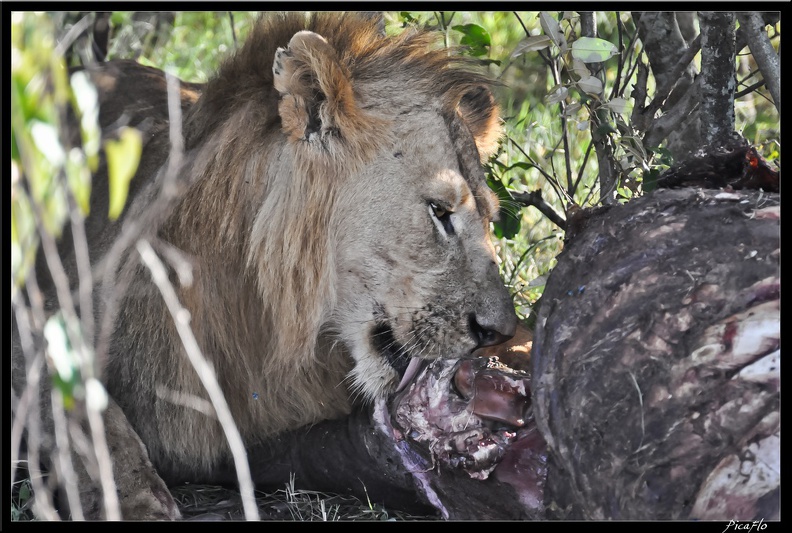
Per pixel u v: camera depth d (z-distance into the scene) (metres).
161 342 7.68
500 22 14.37
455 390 6.69
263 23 8.05
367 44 7.97
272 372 7.84
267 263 7.64
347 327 7.80
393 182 7.59
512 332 7.61
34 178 5.32
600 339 5.77
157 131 8.42
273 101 7.71
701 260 5.71
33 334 7.33
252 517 5.56
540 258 11.34
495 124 8.74
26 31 5.52
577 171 12.45
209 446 7.86
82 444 6.12
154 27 14.09
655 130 10.05
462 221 7.66
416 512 7.51
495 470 6.34
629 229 6.06
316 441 7.85
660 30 10.38
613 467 5.56
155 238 7.50
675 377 5.51
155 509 6.96
